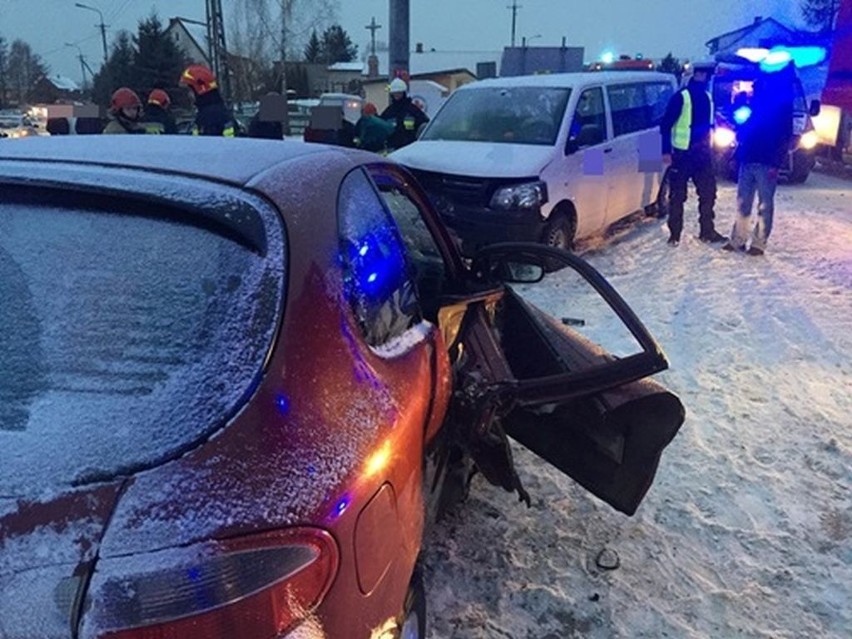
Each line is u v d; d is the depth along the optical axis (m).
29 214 1.82
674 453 4.03
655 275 7.62
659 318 6.26
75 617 1.25
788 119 7.93
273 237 1.75
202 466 1.40
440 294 3.09
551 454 3.32
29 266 1.73
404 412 1.96
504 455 2.93
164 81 56.41
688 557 3.19
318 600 1.47
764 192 8.18
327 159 2.22
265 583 1.37
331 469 1.55
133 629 1.26
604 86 8.54
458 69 54.16
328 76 65.75
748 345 5.64
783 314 6.35
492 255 3.39
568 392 2.94
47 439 1.42
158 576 1.28
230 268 1.69
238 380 1.53
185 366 1.55
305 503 1.46
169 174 1.88
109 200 1.81
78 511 1.32
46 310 1.66
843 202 12.47
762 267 7.90
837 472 3.88
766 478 3.81
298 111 27.70
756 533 3.37
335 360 1.72
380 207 2.45
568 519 3.43
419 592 2.31
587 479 3.26
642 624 2.80
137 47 57.50
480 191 7.07
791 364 5.28
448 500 3.09
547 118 7.83
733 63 14.91
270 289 1.67
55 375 1.55
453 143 7.88
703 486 3.72
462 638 2.68
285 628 1.40
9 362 1.57
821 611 2.90
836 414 4.52
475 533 3.29
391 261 2.34
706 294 6.94
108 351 1.58
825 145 15.94
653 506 3.55
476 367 3.01
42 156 2.00
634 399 3.06
